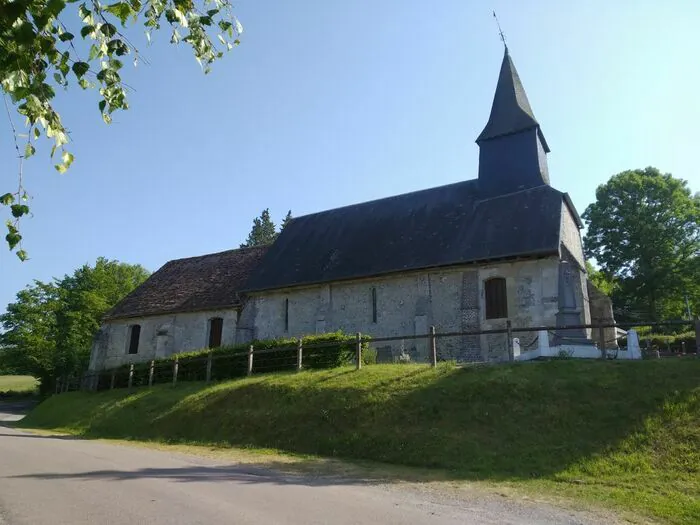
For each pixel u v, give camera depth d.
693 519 7.13
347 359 18.88
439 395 13.48
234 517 6.37
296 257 28.95
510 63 27.41
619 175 43.81
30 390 54.53
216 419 16.97
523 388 12.84
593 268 44.41
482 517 7.03
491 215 23.95
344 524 6.21
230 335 29.48
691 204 41.12
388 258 24.70
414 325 22.97
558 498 8.32
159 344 30.91
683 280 40.28
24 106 4.24
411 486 9.23
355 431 13.36
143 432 18.23
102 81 4.71
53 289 48.06
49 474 9.63
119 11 4.55
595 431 10.94
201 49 5.37
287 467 11.33
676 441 10.02
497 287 21.81
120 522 6.03
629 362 13.21
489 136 26.05
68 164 4.59
